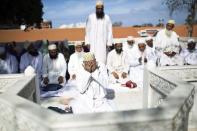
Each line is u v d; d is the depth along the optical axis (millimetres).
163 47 6852
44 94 5301
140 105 4832
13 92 2988
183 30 20250
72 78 6316
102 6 6203
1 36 21203
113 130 2025
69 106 4387
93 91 3955
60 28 21922
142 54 6828
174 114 2107
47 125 2043
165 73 3879
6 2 16141
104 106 3900
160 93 3869
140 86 5734
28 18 20047
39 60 6367
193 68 4254
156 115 2080
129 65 6547
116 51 6449
